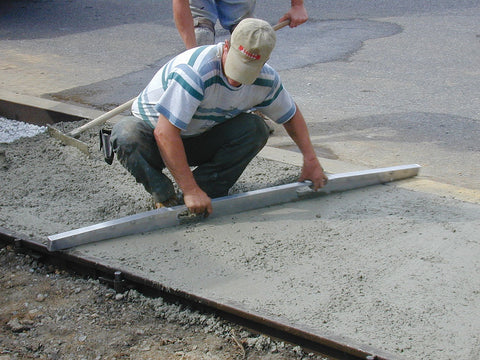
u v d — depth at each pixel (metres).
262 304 2.93
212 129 3.75
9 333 2.92
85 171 4.61
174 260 3.31
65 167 4.67
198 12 4.86
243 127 3.71
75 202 4.09
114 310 3.09
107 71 7.75
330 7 11.13
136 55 8.53
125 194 4.23
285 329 2.78
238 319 2.92
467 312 2.89
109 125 5.51
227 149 3.76
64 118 5.82
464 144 5.30
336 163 4.73
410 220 3.76
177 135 3.35
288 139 5.44
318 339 2.70
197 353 2.79
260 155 4.86
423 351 2.62
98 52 8.66
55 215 3.88
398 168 4.38
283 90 3.65
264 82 3.49
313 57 8.22
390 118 5.97
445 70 7.58
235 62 3.17
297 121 3.83
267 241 3.51
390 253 3.38
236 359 2.75
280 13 10.66
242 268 3.24
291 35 9.34
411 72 7.52
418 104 6.38
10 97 6.23
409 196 4.11
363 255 3.36
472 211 3.88
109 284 3.25
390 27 9.73
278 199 3.97
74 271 3.39
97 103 6.49
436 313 2.88
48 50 8.71
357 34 9.35
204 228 3.67
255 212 3.88
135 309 3.09
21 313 3.06
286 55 8.32
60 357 2.77
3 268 3.45
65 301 3.16
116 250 3.41
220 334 2.90
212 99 3.39
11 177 4.46
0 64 7.94
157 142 3.39
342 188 4.17
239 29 3.12
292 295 3.01
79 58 8.34
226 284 3.10
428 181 4.39
